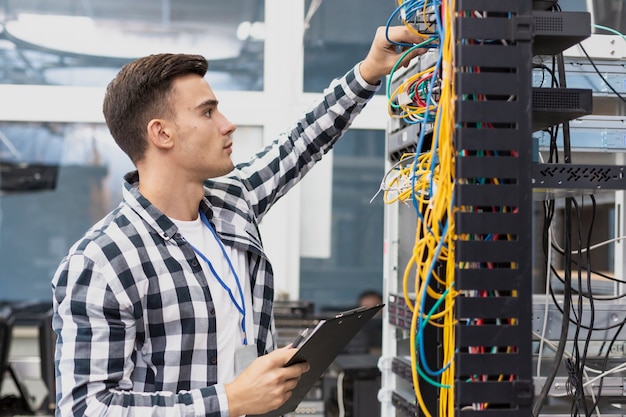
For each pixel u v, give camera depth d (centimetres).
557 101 114
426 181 120
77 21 374
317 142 164
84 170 441
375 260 402
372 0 382
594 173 110
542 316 159
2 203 451
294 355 121
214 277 143
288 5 371
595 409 154
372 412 268
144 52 379
